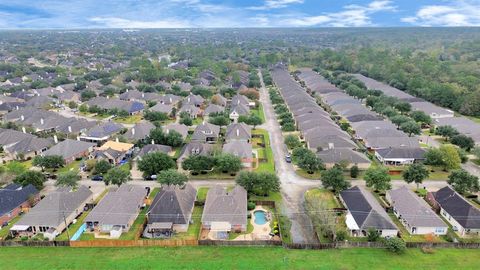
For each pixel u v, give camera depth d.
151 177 99.81
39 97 181.62
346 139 123.69
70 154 113.12
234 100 185.38
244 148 110.88
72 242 70.31
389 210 84.31
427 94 192.50
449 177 93.75
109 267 64.31
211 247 70.44
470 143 119.81
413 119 151.12
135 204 82.00
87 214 82.81
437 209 84.50
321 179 92.94
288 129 143.00
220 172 104.50
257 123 146.50
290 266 64.62
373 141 123.81
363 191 85.81
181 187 89.62
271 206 86.38
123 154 115.06
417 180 91.81
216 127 137.12
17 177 92.12
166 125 143.62
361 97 197.75
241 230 76.25
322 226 74.50
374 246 70.00
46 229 75.50
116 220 75.94
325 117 150.25
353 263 65.25
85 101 192.50
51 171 105.81
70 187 89.81
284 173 104.69
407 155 110.81
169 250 69.44
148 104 182.75
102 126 136.38
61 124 144.38
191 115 163.12
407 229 76.94
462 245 69.44
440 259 66.19
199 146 112.38
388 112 160.00
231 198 81.44
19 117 155.38
